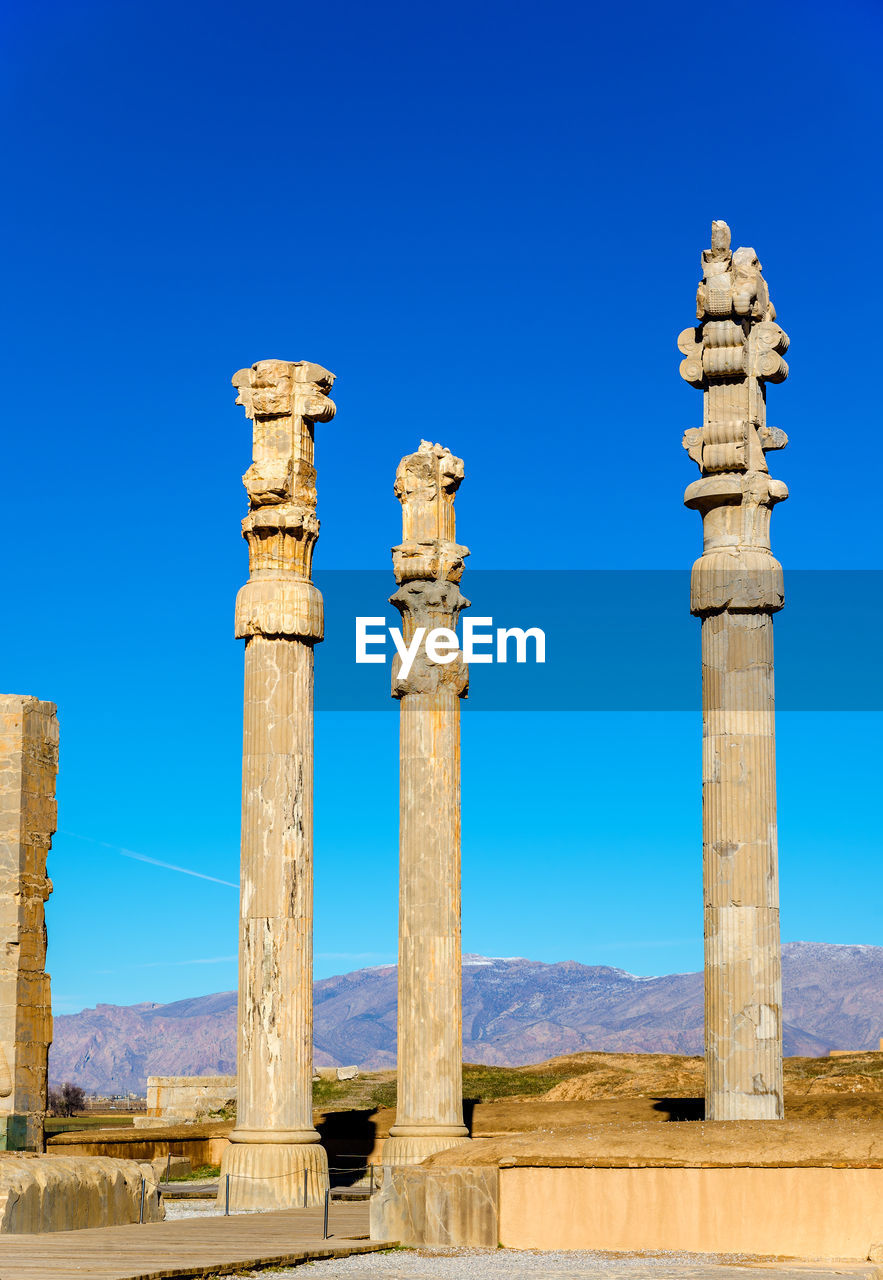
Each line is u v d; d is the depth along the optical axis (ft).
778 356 95.25
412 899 112.16
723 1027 89.92
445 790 113.39
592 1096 159.63
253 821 103.40
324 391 109.19
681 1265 64.28
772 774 92.53
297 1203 98.22
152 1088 175.32
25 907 113.39
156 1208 85.97
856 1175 67.46
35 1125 111.24
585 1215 70.38
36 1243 70.18
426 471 117.39
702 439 95.14
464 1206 71.46
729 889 91.15
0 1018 111.34
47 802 117.08
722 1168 69.05
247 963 102.12
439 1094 109.40
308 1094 101.60
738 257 95.04
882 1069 159.53
